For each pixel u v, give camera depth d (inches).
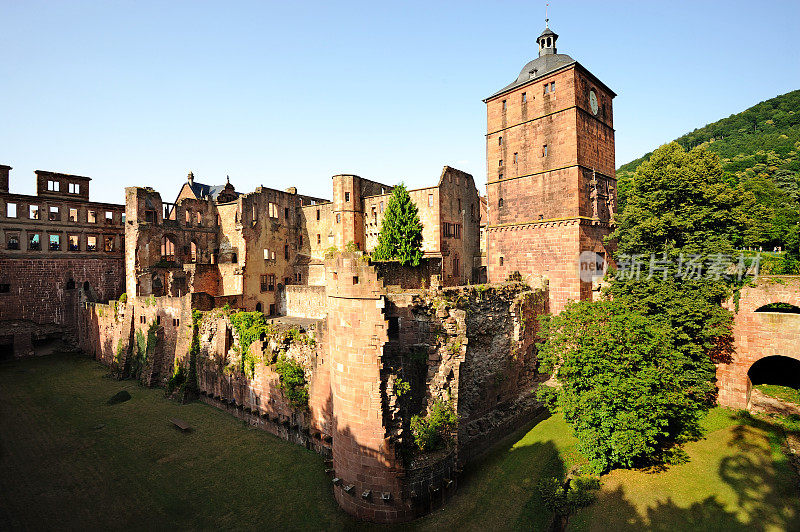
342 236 2219.5
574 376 1027.3
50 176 2252.7
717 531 802.8
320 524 815.7
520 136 1638.8
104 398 1496.1
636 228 1348.4
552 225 1526.8
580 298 1464.1
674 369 1093.1
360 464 829.8
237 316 1328.7
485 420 1155.3
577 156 1469.0
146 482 956.6
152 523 820.6
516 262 1649.9
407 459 845.8
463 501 882.8
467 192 2255.2
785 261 1592.0
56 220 2247.8
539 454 1072.8
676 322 1266.0
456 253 2123.5
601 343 991.0
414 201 2052.2
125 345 1774.1
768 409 1284.4
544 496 901.8
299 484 936.9
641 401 927.0
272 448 1095.6
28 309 2127.2
